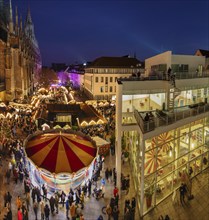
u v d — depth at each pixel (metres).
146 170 21.62
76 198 22.30
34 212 21.03
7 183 25.47
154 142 22.20
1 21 72.56
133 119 26.03
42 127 37.56
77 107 43.03
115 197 22.23
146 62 39.28
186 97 29.56
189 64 33.69
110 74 81.94
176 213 22.02
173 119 23.45
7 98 70.38
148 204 22.17
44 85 137.75
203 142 28.86
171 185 24.88
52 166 23.33
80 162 24.14
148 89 26.61
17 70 76.88
